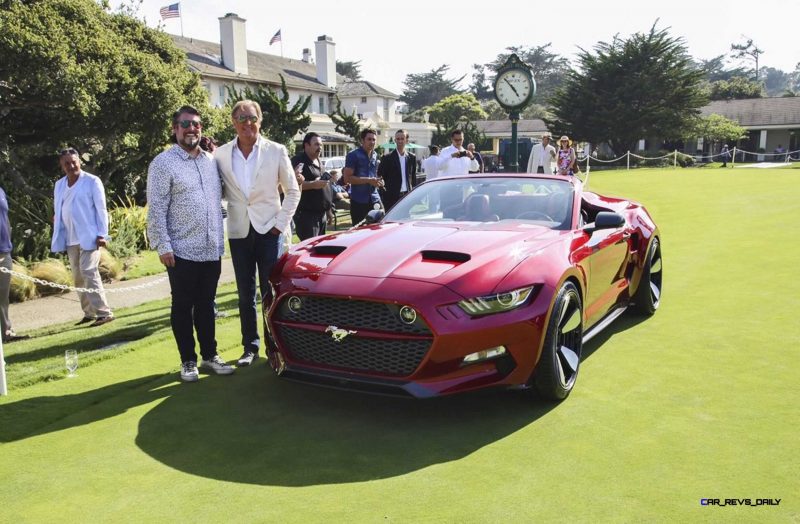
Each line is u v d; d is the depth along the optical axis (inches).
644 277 207.5
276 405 146.8
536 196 183.2
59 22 489.7
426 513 97.7
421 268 135.4
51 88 477.1
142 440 128.1
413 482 107.8
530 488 104.6
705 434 122.8
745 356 169.0
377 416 138.5
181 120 161.6
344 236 166.6
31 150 581.6
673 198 625.9
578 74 1923.0
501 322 128.4
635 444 119.6
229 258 404.8
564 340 147.6
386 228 171.8
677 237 390.0
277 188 179.0
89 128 561.3
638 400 141.4
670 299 237.1
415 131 2167.8
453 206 186.4
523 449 119.4
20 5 468.1
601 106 1833.2
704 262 306.2
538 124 2568.9
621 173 1134.4
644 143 2059.5
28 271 332.5
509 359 132.0
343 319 133.4
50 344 214.7
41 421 139.6
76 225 249.6
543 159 557.0
